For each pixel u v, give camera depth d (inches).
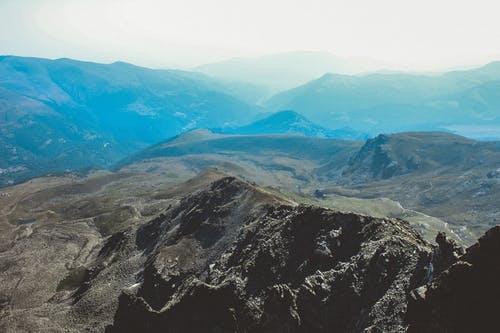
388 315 3444.9
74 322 6752.0
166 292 6215.6
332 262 4842.5
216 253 6914.4
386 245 4311.0
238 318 3986.2
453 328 2399.1
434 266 3486.7
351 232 5123.0
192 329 4109.3
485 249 2502.5
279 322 3747.5
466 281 2481.5
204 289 4281.5
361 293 4013.3
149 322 4517.7
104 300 7155.5
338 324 3885.3
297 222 5654.5
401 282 3742.6
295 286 4739.2
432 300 2598.4
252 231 6378.0
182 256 6939.0
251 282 4881.9
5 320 7357.3
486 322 2305.6
